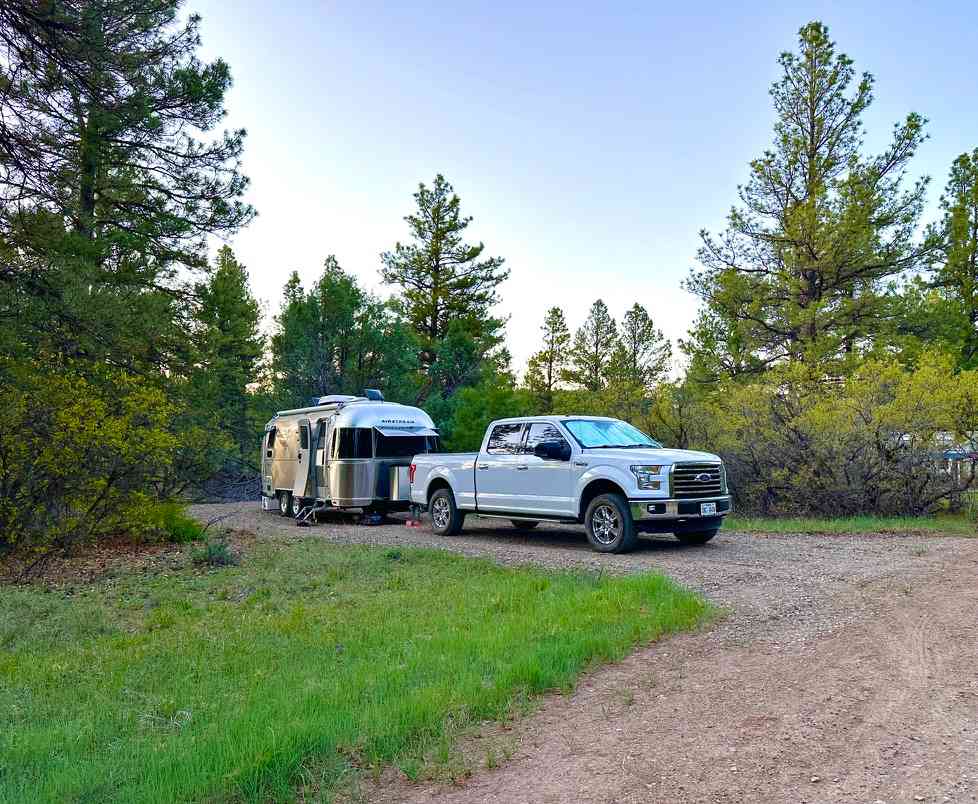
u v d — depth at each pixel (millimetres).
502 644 6320
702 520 11641
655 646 6438
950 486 15742
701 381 28422
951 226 27062
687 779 3895
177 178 18734
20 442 11781
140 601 9234
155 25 15906
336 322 29250
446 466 14891
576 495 12250
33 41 12938
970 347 31547
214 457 17562
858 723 4535
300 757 4207
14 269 13805
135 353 15805
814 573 9469
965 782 3699
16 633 7645
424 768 4164
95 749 4699
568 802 3715
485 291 40375
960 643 6133
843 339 26266
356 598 8922
